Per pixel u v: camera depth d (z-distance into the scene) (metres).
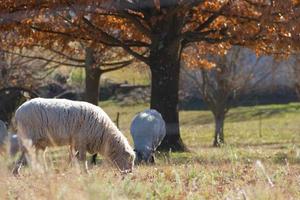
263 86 53.41
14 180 10.09
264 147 32.84
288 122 55.50
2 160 9.84
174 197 9.17
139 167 15.11
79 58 36.91
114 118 55.78
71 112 13.62
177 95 27.09
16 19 25.53
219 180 11.29
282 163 15.72
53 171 8.95
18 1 25.14
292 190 9.70
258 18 25.50
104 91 63.25
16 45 28.20
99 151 13.88
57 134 13.57
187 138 45.34
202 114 60.12
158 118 21.50
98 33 26.36
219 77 41.06
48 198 7.62
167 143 26.53
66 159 11.41
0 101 32.38
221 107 41.00
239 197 8.60
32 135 13.51
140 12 26.89
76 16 25.09
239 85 41.84
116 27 29.73
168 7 25.47
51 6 24.70
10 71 34.50
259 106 62.88
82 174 9.48
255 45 26.88
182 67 41.41
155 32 26.62
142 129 20.66
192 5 24.86
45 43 28.23
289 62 42.66
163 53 26.70
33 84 35.88
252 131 50.03
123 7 25.42
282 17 24.55
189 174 11.77
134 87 63.09
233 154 14.35
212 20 26.80
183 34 26.52
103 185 8.73
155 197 9.16
